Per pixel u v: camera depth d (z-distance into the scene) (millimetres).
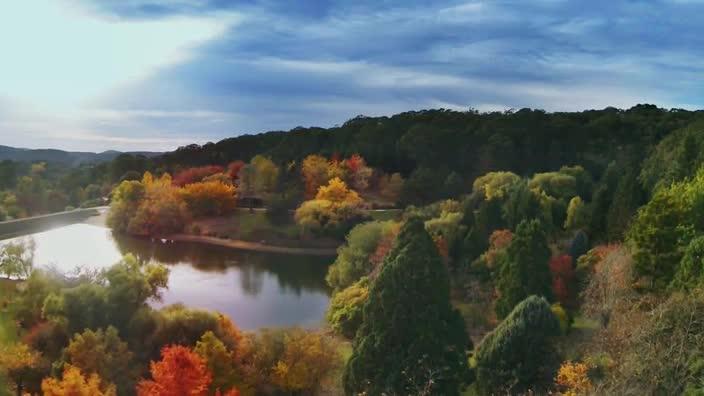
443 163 174375
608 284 49406
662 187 70438
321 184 171125
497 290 64500
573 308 63781
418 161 181250
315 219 148250
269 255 138250
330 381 52406
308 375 51094
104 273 66812
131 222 160375
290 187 177000
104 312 58000
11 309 64438
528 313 41312
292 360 51531
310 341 52562
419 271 40500
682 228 45375
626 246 55594
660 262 45438
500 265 69875
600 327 44844
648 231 46406
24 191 193000
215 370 48219
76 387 42031
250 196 181375
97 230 168625
